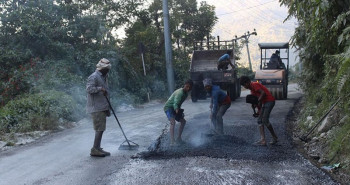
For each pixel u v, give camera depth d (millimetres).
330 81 7348
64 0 17406
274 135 6895
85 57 15258
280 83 15281
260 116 6879
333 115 7180
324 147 6285
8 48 13938
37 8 15383
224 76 15211
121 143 7500
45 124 9531
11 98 12242
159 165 5703
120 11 21906
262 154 6172
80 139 8148
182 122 7180
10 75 13102
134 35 21219
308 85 10633
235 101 15812
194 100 16203
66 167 5746
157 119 10844
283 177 4984
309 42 8242
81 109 11938
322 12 6281
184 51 26641
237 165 5570
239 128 8555
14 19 14477
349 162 5203
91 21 16812
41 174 5402
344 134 5863
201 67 16625
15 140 7977
